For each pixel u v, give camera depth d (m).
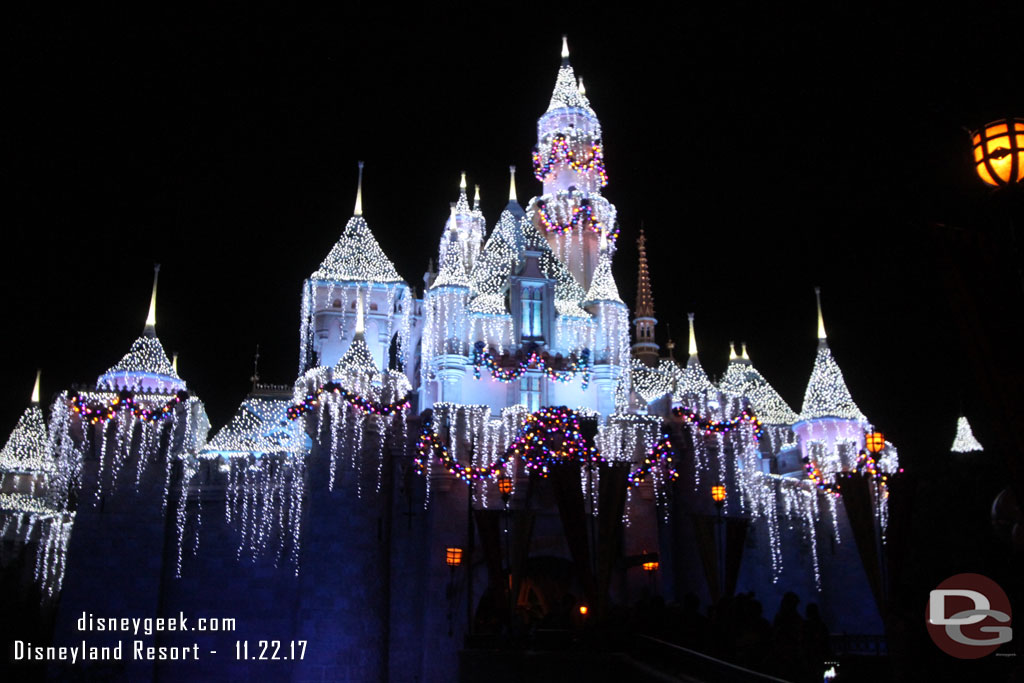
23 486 46.41
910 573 30.30
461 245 51.31
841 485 33.44
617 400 45.09
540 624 26.08
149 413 40.44
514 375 42.72
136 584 39.00
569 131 54.12
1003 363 9.51
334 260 47.66
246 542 41.56
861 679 16.06
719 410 45.16
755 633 18.61
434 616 38.28
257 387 50.81
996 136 9.92
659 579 40.31
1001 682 13.02
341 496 40.00
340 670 37.75
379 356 46.62
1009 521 11.16
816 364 48.97
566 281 47.38
